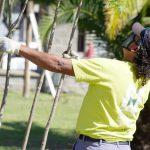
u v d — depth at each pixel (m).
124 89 8.06
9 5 8.92
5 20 16.67
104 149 8.05
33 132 22.33
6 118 25.27
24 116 26.00
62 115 27.47
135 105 8.25
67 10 17.66
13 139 20.73
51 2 19.00
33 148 18.94
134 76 8.17
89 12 17.81
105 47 18.19
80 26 18.41
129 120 8.23
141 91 8.30
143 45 8.22
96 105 8.05
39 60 7.81
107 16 13.12
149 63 8.20
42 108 28.62
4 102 8.98
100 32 18.05
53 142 20.98
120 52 17.59
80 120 8.20
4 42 7.66
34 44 29.81
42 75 9.20
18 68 33.72
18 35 34.16
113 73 7.99
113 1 11.36
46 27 18.14
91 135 8.07
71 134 22.69
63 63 7.86
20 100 30.34
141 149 18.16
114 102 8.02
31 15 28.77
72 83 34.97
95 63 7.97
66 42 32.94
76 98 33.41
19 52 7.76
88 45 33.09
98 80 7.97
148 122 17.98
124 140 8.20
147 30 8.24
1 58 8.89
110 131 8.08
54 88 32.50
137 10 14.77
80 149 8.16
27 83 31.39
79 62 7.91
